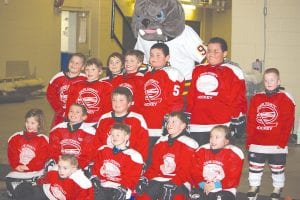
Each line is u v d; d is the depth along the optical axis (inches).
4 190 271.9
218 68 246.5
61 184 227.8
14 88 686.5
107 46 737.6
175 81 250.7
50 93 295.4
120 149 231.9
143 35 273.4
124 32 721.0
